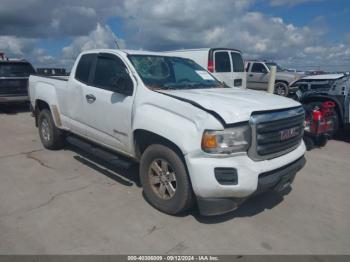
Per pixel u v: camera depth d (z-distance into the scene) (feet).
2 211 12.39
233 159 10.53
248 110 10.80
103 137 15.53
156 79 14.01
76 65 17.46
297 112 12.50
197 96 12.09
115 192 14.30
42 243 10.33
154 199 12.69
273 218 12.41
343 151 22.76
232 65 38.09
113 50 15.47
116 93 14.19
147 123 12.16
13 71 36.70
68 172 16.71
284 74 56.08
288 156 12.09
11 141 23.21
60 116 19.04
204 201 10.80
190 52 37.27
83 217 12.03
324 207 13.53
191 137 10.69
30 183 15.21
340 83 24.20
